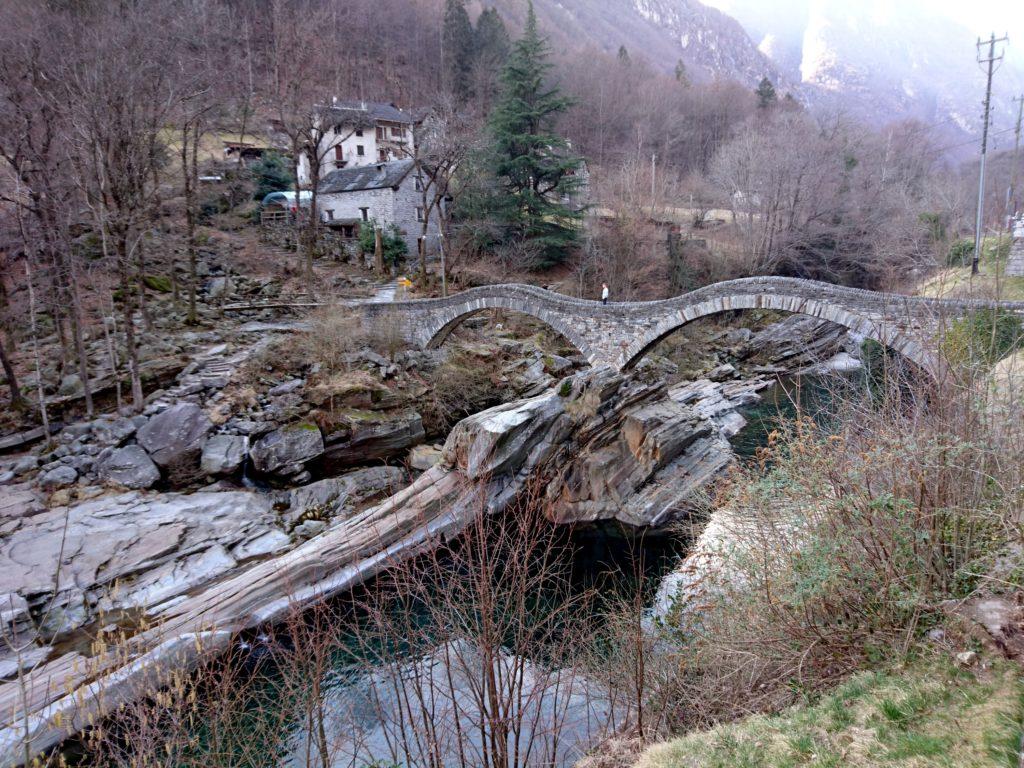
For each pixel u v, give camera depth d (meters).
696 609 8.96
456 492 16.53
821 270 43.06
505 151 38.81
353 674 10.72
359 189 39.72
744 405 28.88
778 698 6.19
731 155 47.38
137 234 22.03
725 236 47.84
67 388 19.89
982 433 5.89
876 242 38.34
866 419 7.41
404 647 11.18
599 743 7.59
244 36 42.28
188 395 20.62
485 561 8.77
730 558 9.37
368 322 26.67
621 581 14.45
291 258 35.34
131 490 17.39
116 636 12.11
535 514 16.77
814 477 7.54
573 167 38.91
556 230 40.34
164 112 21.91
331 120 35.31
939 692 4.81
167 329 24.89
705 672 7.71
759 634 6.95
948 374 6.38
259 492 18.94
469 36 59.47
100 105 18.86
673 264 40.06
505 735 6.55
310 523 17.39
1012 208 31.70
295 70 35.53
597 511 17.56
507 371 28.05
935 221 34.09
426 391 24.48
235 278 30.81
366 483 20.02
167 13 24.55
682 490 17.53
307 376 22.72
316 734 9.12
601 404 18.80
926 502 6.12
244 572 14.86
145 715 7.78
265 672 11.45
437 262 38.34
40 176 18.80
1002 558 5.71
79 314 18.95
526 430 17.34
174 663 10.56
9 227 20.02
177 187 29.83
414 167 37.53
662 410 19.64
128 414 19.28
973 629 5.22
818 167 43.44
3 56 18.08
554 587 14.04
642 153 57.41
